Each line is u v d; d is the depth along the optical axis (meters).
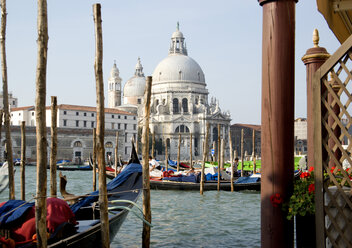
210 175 31.33
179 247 12.90
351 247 5.70
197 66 143.62
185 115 133.12
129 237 14.37
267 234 6.51
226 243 13.30
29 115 99.44
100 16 9.70
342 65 5.72
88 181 41.47
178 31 150.50
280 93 6.41
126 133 114.44
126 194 15.81
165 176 31.08
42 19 7.90
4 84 15.53
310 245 6.75
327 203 6.30
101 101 9.75
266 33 6.50
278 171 6.44
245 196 25.91
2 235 8.39
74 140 91.38
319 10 8.09
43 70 7.93
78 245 8.96
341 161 5.89
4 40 15.18
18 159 75.69
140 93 145.75
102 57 9.77
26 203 8.95
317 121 5.91
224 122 136.75
